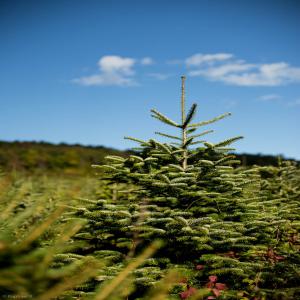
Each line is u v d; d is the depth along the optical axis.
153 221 4.11
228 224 4.14
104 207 4.39
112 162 4.98
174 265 4.06
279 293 3.47
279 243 4.76
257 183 5.37
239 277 4.01
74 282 2.08
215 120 5.09
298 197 6.47
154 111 4.93
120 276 2.18
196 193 4.35
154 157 4.95
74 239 4.41
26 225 4.87
